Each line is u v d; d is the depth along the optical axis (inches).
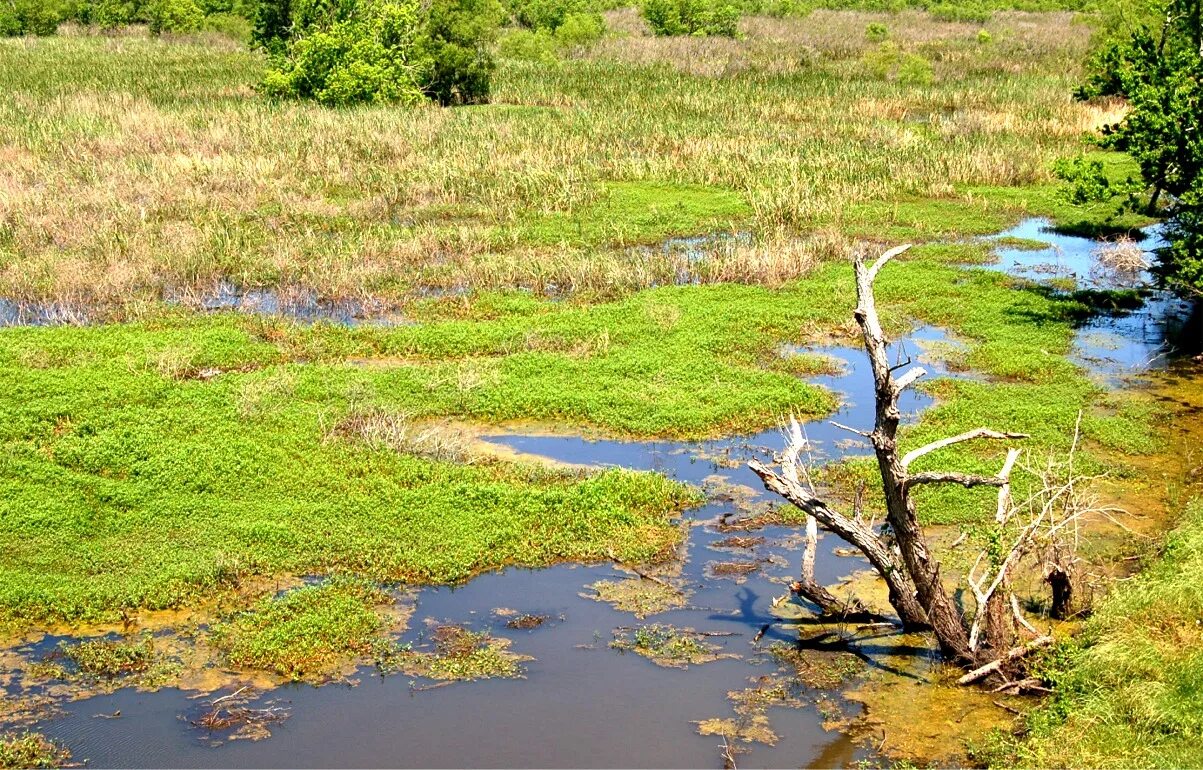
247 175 1026.1
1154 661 349.4
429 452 538.6
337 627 399.2
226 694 367.6
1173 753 310.0
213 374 627.8
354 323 722.2
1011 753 332.5
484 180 1046.4
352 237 879.1
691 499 500.7
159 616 408.8
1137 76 770.8
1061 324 724.7
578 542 464.4
